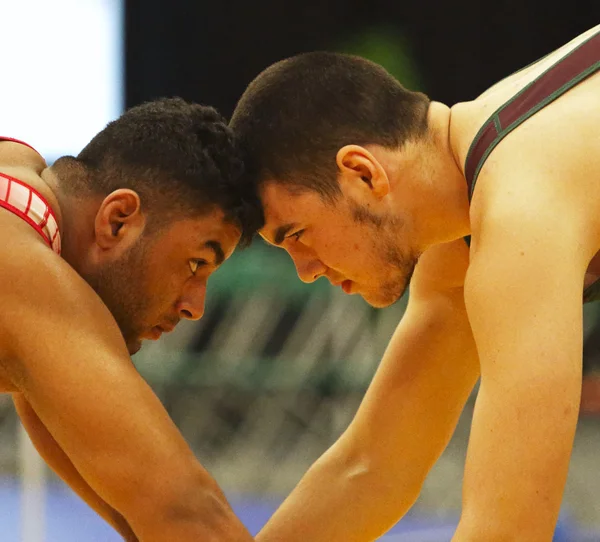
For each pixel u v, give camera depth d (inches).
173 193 224.5
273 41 811.4
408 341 268.7
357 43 770.2
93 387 192.1
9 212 206.8
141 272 227.5
